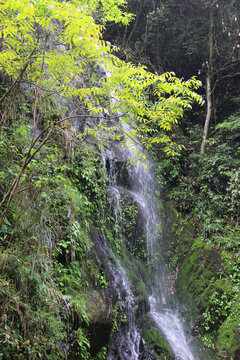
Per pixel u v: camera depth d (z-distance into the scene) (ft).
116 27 45.98
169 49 44.11
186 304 25.62
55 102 19.66
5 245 11.91
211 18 40.22
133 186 30.04
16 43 10.88
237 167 32.35
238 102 41.78
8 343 9.59
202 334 23.62
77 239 16.62
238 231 28.53
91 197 22.07
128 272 22.61
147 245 27.81
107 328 15.55
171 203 34.24
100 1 39.11
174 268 29.35
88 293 15.65
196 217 31.58
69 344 12.75
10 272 11.07
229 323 22.97
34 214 13.16
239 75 43.14
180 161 36.96
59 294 12.27
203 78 44.29
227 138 35.58
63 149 19.62
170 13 42.65
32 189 13.53
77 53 10.75
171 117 12.30
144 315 21.77
